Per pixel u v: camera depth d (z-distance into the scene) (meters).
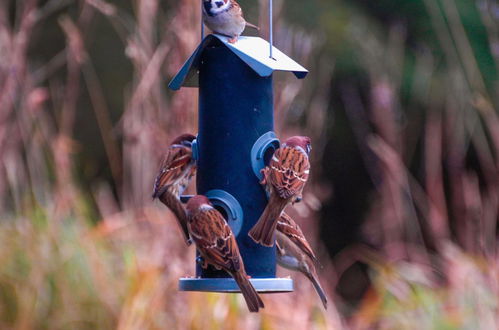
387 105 14.02
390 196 14.05
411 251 13.52
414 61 18.05
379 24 18.55
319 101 14.70
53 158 12.52
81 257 10.97
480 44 17.31
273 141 8.11
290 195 7.47
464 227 14.01
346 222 19.41
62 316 10.70
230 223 7.90
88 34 17.70
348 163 19.27
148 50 11.39
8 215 11.66
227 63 8.12
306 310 11.43
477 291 12.01
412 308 11.94
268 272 7.88
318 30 18.12
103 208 12.30
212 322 10.47
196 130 10.91
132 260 10.90
